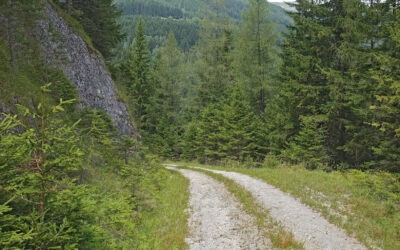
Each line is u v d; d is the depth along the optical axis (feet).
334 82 74.59
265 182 56.39
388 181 43.29
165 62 174.29
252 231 33.09
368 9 69.72
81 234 17.38
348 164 78.13
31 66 60.44
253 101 130.62
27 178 16.39
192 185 59.21
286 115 92.43
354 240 29.81
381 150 58.95
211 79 153.17
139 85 165.99
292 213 37.81
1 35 58.03
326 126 80.79
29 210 17.29
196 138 140.46
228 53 148.05
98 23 107.55
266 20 120.16
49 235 15.34
